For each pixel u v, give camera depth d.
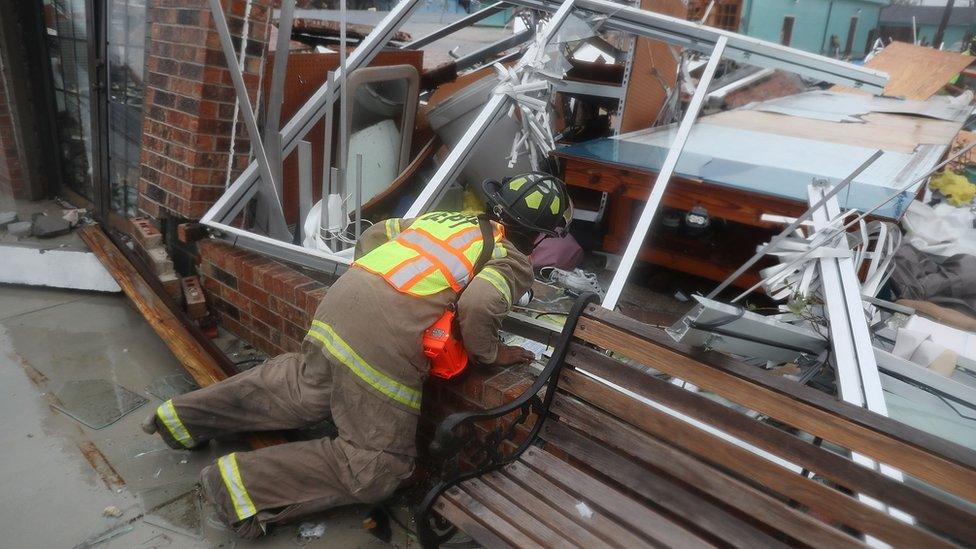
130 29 3.83
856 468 1.54
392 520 2.45
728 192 3.65
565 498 1.95
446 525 2.09
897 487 1.49
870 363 2.05
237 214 3.57
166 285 3.56
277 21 5.53
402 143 4.45
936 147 4.65
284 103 4.10
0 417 2.84
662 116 5.24
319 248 3.12
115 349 3.42
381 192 4.11
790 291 2.51
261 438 2.68
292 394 2.42
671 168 2.80
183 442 2.54
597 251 4.46
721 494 1.73
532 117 3.13
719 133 4.91
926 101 6.33
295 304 2.97
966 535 1.41
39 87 4.91
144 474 2.58
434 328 2.12
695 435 1.79
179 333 3.24
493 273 2.07
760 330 1.94
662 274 4.39
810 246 2.49
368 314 2.10
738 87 6.02
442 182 2.92
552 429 2.11
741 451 1.71
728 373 1.74
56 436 2.75
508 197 2.22
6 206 4.99
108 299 3.93
